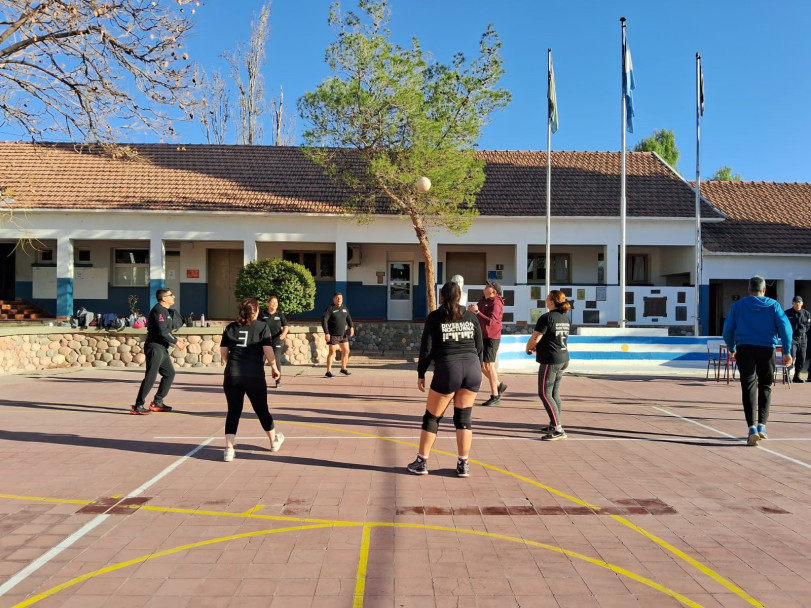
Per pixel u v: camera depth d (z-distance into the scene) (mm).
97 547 4652
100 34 11398
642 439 8438
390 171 15508
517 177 23797
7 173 21953
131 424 9133
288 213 20469
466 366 6383
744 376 8164
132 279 23297
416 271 23406
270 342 7441
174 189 21594
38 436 8305
